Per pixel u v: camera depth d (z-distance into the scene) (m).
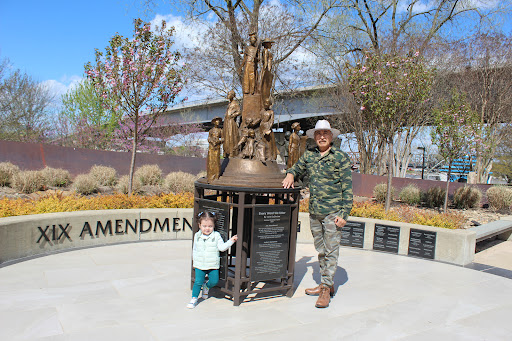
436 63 16.00
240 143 4.37
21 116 25.53
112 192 11.51
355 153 21.80
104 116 21.33
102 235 6.41
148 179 13.22
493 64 17.19
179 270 5.11
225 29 17.39
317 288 4.46
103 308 3.73
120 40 8.56
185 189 11.94
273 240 4.09
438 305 4.26
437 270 5.83
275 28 17.47
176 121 28.84
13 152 12.57
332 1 16.20
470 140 10.19
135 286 4.42
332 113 21.27
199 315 3.67
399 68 9.06
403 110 9.00
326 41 17.50
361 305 4.15
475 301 4.46
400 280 5.20
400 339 3.35
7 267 4.96
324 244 4.16
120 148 22.98
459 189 12.78
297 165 4.33
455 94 10.97
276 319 3.67
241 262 4.07
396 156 20.45
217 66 17.53
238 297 3.96
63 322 3.37
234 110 4.46
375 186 13.95
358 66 9.52
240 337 3.23
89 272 4.87
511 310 4.22
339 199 4.10
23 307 3.66
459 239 6.31
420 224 7.32
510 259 7.22
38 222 5.60
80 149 13.83
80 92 21.42
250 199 4.86
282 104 21.84
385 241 6.95
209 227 3.82
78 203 6.83
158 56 8.85
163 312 3.70
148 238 6.88
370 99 9.13
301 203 9.01
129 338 3.12
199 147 28.78
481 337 3.47
